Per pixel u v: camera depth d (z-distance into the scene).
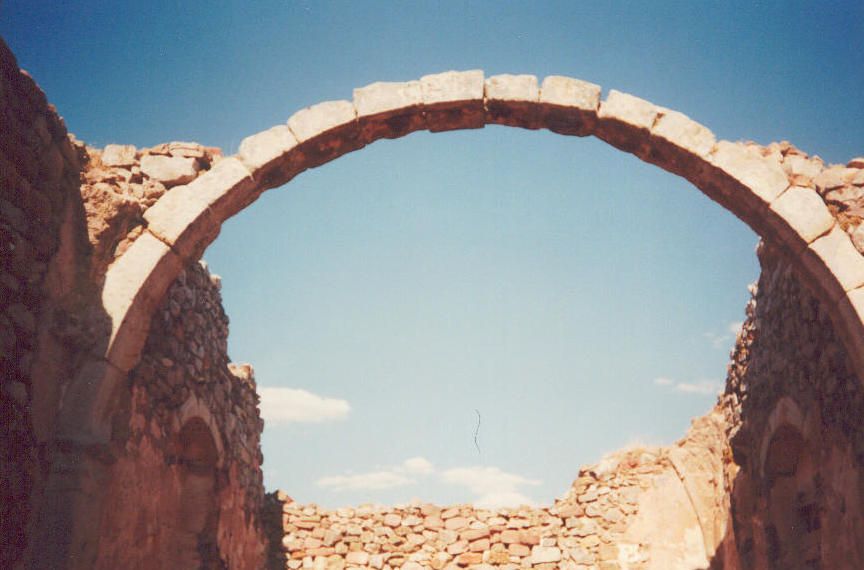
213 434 9.71
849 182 7.45
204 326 9.63
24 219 6.25
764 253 9.30
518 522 12.57
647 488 12.65
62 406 6.76
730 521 11.04
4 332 5.95
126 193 7.46
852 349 7.02
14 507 6.04
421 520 12.59
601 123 7.89
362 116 7.83
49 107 6.62
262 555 11.95
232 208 7.79
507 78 7.91
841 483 7.67
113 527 7.38
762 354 9.60
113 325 7.02
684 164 7.77
